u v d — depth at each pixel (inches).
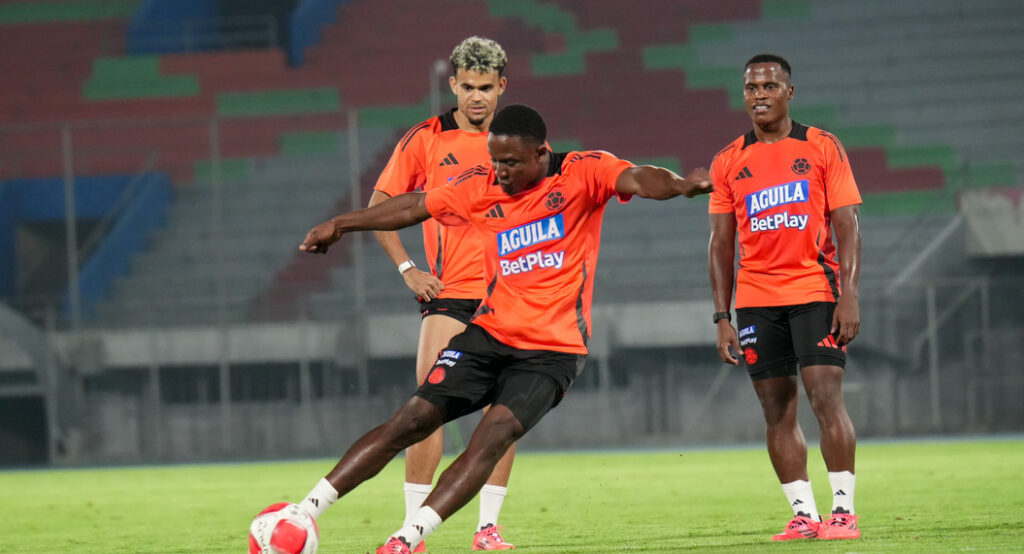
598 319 2778.1
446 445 2701.8
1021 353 2709.2
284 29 4259.4
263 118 3705.7
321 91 3801.7
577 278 603.5
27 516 1227.2
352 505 1232.8
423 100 3759.8
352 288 3230.8
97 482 1948.8
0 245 3348.9
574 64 3818.9
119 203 3432.6
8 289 3366.1
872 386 2723.9
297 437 2829.7
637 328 2765.7
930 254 2844.5
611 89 3730.3
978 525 778.2
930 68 3604.8
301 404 2837.1
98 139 3678.6
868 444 2372.0
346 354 2800.2
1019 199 2837.1
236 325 2842.0
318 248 609.3
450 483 554.6
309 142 3668.8
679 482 1446.9
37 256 3590.1
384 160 3587.6
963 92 3526.1
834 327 721.6
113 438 2856.8
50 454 2849.4
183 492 1595.7
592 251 610.9
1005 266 2891.2
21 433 3095.5
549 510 1085.8
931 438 2608.3
